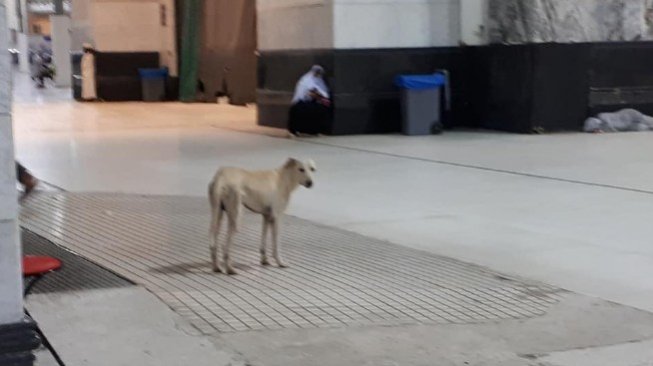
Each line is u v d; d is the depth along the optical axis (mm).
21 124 22531
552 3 19797
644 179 12305
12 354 4309
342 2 19000
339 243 8570
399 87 19297
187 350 5457
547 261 7887
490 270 7531
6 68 4203
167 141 18266
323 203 10852
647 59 19625
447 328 5957
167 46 32781
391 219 9828
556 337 5797
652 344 5664
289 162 7480
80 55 32750
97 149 16859
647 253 8133
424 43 19875
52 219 9734
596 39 19938
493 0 20281
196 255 7984
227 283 7012
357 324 6016
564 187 11805
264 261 7633
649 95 19734
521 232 9086
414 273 7402
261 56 21625
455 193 11508
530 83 18828
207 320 6047
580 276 7371
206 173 13508
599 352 5516
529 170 13391
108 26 32781
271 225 7633
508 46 19297
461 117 20594
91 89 32250
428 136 18828
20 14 61062
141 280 7062
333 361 5309
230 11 29578
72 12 34219
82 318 6066
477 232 9117
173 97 32469
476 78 20281
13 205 4285
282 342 5625
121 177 13195
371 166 14141
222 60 30250
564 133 19000
